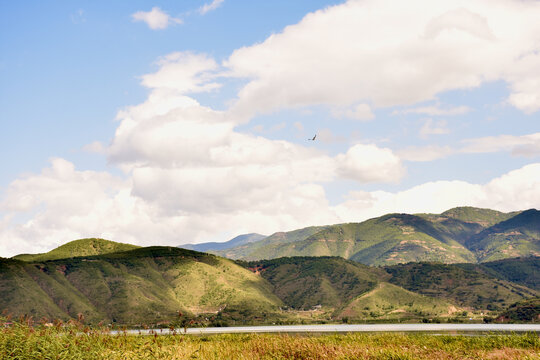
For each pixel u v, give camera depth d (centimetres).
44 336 2912
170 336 3641
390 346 4050
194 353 3097
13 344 2808
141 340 3241
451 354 3662
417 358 3369
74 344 2892
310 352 3469
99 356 2862
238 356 3244
